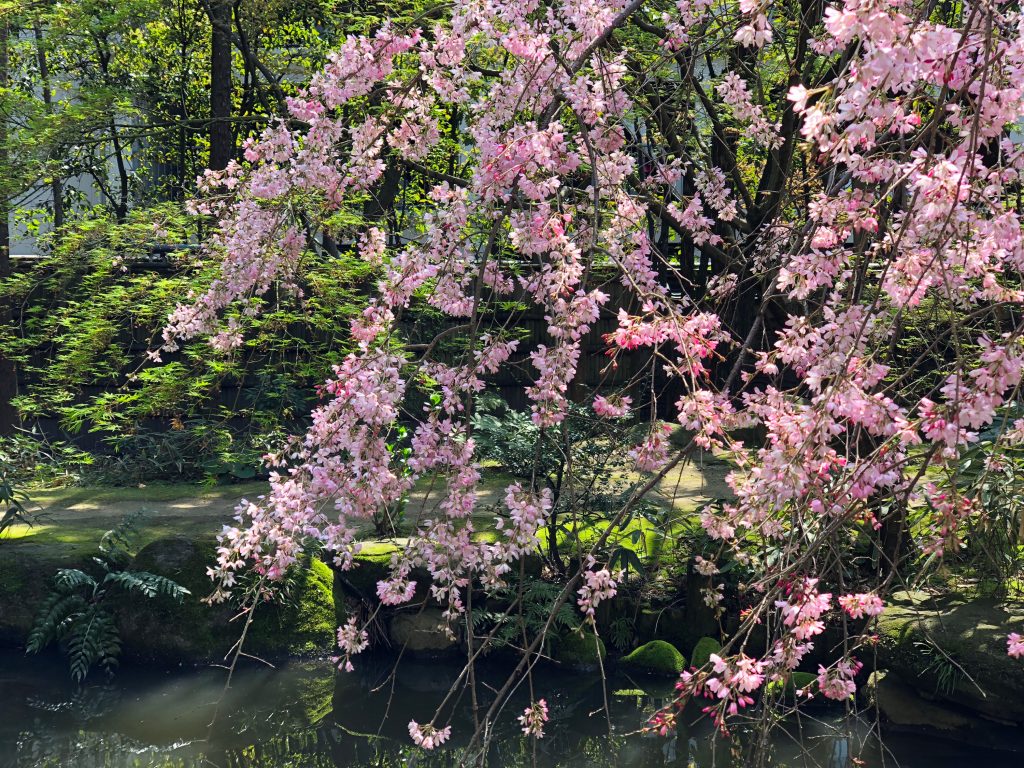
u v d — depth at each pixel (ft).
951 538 7.90
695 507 25.03
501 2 10.50
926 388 13.06
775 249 14.14
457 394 10.18
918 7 7.09
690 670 20.92
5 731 19.01
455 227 10.41
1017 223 7.55
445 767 17.88
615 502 22.74
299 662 22.63
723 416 9.32
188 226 30.14
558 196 10.25
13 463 34.17
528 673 9.04
